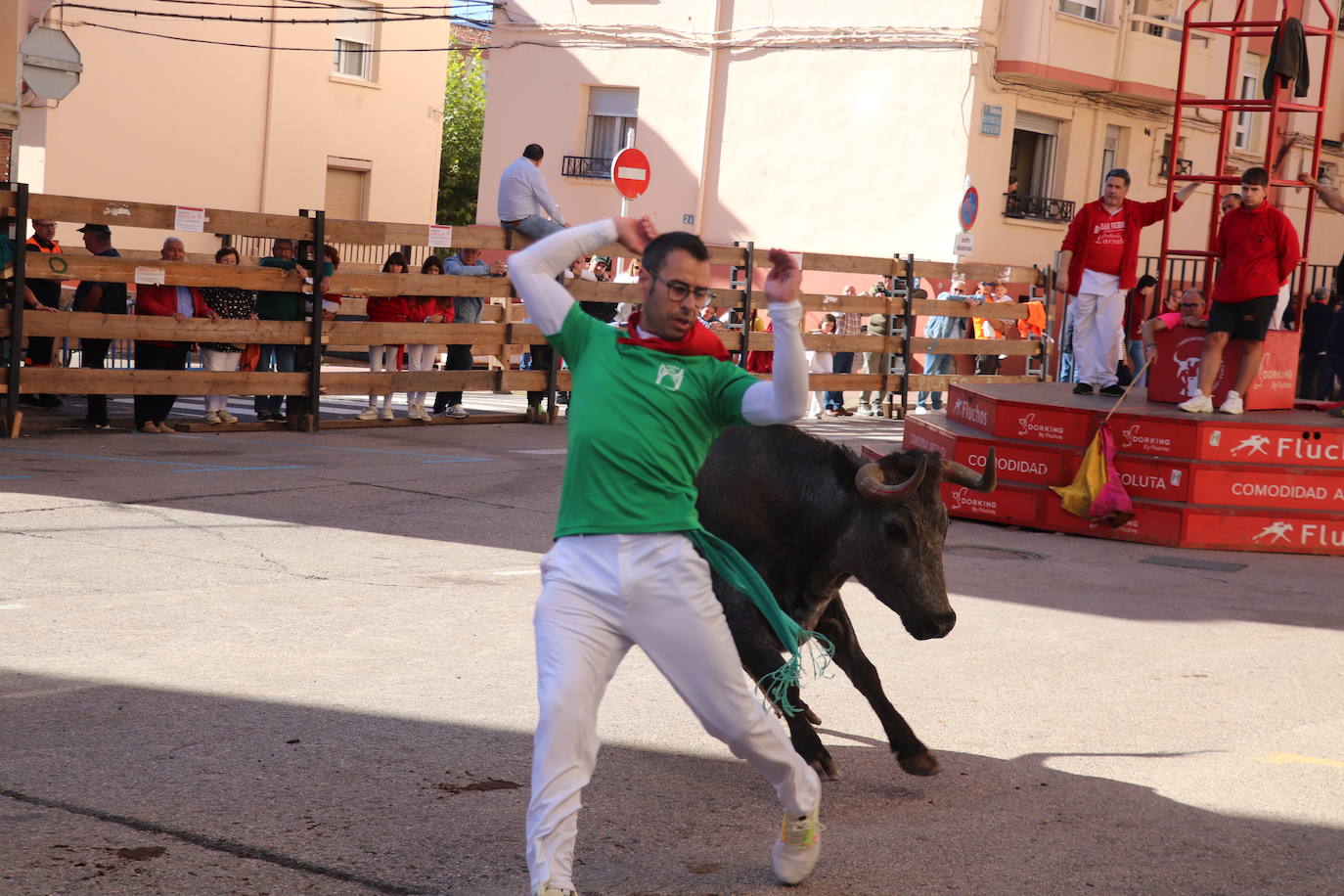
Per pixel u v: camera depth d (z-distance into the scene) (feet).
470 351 55.16
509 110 97.25
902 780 17.58
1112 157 92.22
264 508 33.35
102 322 43.11
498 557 29.76
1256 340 37.83
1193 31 92.79
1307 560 36.52
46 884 12.86
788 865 13.69
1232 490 37.22
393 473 39.86
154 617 23.02
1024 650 24.84
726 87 90.33
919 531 15.56
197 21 93.97
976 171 83.10
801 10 87.35
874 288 68.49
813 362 65.87
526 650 22.45
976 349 70.38
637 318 13.00
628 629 12.46
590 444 12.44
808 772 13.56
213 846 14.02
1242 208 37.73
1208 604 30.01
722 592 16.26
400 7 106.73
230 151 97.14
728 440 16.87
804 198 88.07
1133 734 20.06
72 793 15.19
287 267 48.08
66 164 87.81
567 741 12.11
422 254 109.40
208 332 45.44
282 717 18.35
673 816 15.75
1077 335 44.68
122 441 42.80
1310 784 18.04
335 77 102.99
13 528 28.96
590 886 13.66
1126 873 14.73
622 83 93.35
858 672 17.28
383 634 22.97
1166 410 38.81
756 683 16.34
